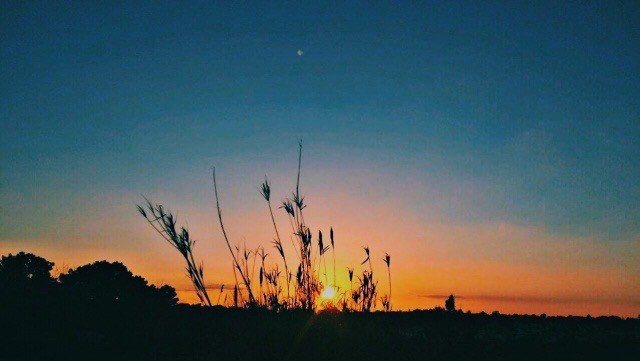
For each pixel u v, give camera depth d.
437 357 7.16
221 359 6.79
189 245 5.93
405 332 8.63
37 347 7.21
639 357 7.54
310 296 8.10
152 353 7.09
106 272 14.95
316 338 7.42
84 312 9.63
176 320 8.92
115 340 7.81
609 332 9.42
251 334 7.49
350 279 8.52
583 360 7.30
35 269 15.02
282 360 6.71
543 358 7.35
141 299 11.34
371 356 6.98
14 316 8.66
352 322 8.18
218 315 8.08
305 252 7.87
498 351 7.68
